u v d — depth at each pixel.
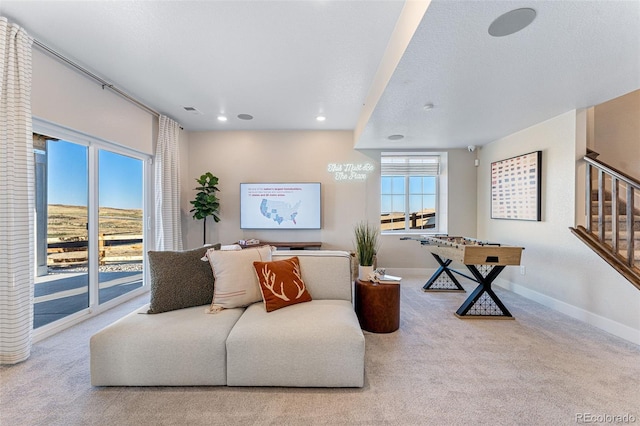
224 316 2.02
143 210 3.93
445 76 2.28
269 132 4.91
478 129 3.80
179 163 4.52
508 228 4.11
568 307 3.09
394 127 3.70
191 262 2.26
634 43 1.81
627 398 1.69
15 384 1.83
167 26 2.15
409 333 2.61
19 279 2.12
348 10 1.96
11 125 2.08
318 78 2.96
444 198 5.10
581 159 3.04
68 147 2.86
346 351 1.77
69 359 2.15
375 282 2.71
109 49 2.46
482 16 1.55
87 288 3.04
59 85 2.59
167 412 1.57
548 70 2.18
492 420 1.52
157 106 3.79
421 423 1.50
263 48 2.42
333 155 4.92
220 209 4.90
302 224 4.85
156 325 1.87
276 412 1.58
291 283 2.26
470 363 2.09
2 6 1.95
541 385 1.82
